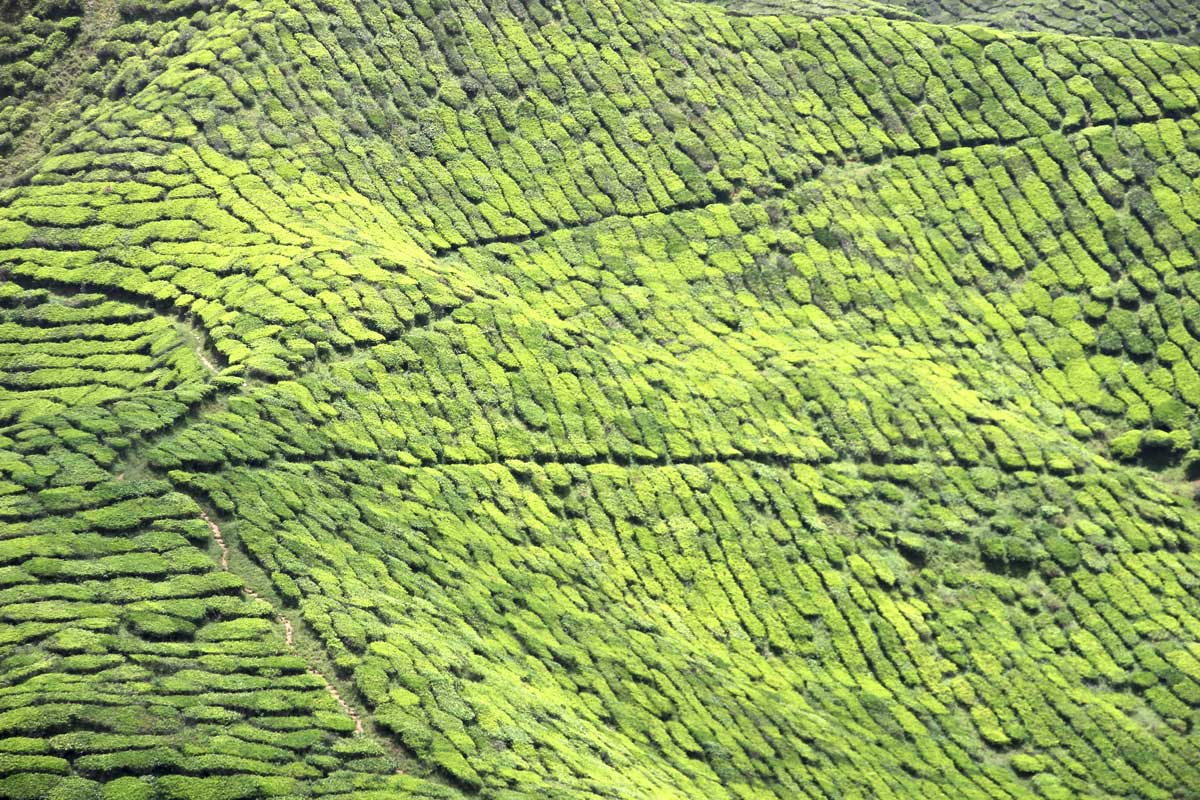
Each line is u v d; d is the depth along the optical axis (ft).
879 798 209.46
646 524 248.93
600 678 211.20
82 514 198.18
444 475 240.94
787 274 311.06
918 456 272.92
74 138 303.68
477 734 177.47
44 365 246.27
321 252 274.16
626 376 273.54
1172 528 263.29
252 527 204.44
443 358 262.06
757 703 218.79
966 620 246.06
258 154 299.99
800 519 256.11
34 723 159.22
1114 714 233.55
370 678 180.55
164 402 230.27
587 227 312.29
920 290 311.27
